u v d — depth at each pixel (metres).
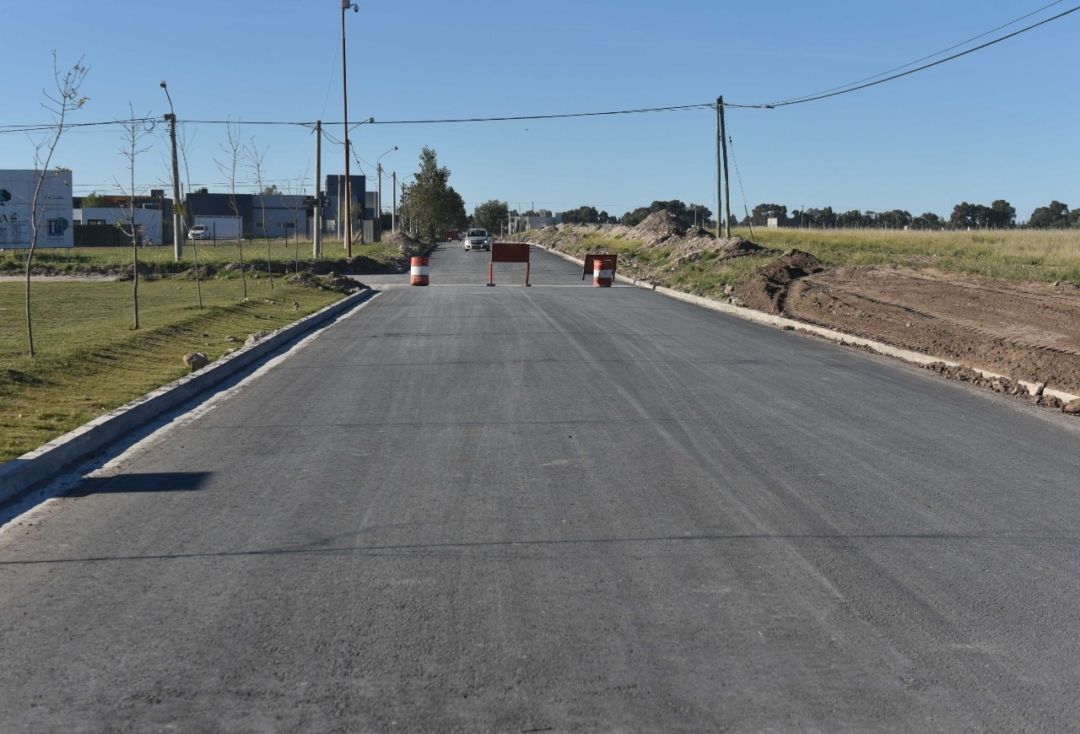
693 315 23.14
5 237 61.09
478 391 12.12
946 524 6.84
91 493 7.49
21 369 11.80
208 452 8.86
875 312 22.42
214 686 4.33
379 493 7.49
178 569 5.83
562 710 4.12
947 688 4.36
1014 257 37.41
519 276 41.38
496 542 6.34
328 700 4.20
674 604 5.31
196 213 99.06
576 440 9.39
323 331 19.05
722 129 44.66
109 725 3.99
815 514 7.04
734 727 4.00
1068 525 6.86
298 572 5.78
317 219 48.75
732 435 9.71
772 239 56.72
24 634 4.90
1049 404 12.10
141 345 15.12
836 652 4.73
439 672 4.47
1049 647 4.82
